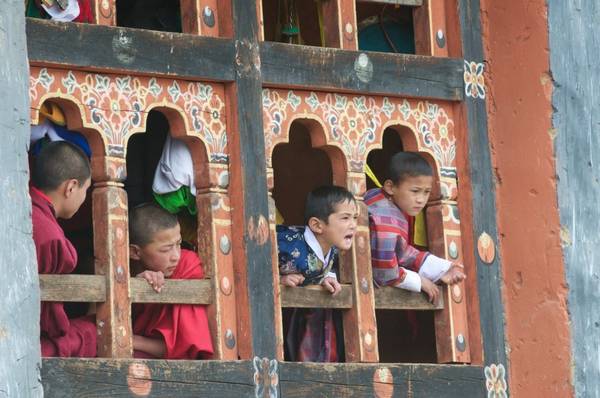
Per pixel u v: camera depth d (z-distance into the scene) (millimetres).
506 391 20562
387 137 23250
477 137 20875
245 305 18359
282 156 23656
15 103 16109
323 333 20297
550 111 20750
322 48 19500
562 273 20531
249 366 18188
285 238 19531
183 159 18625
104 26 17719
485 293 20594
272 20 22750
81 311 20062
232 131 18672
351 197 19453
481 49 21156
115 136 17750
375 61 19984
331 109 19625
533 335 20656
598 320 20719
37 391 15719
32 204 17281
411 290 20141
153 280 17797
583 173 20922
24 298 15766
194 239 20094
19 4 16344
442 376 19906
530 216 20797
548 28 20859
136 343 18141
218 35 18844
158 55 18109
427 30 20844
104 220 17531
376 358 19375
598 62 21297
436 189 20578
